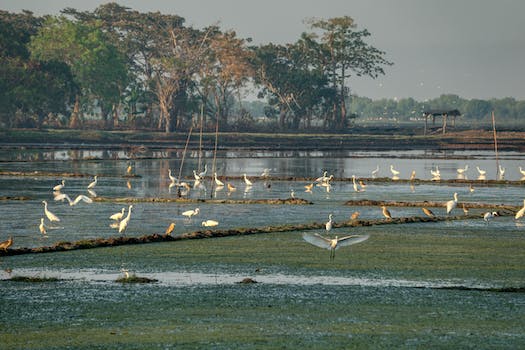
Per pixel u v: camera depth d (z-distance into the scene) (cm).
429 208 6053
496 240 4306
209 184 8238
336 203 6319
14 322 2492
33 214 5228
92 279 3167
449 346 2267
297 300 2817
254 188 7744
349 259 3669
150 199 6259
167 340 2300
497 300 2856
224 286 3047
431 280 3216
